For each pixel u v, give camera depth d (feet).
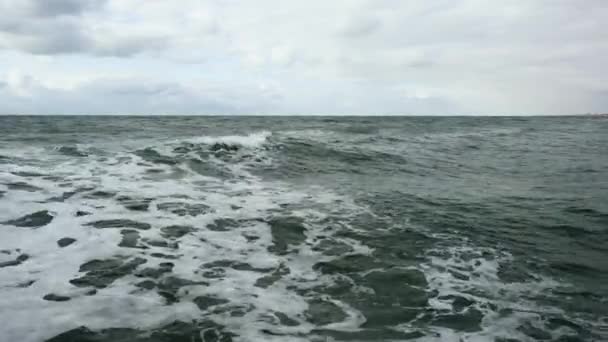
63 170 25.64
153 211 18.83
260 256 14.71
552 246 16.63
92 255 13.79
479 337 10.21
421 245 16.30
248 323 10.42
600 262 15.15
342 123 85.30
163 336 9.61
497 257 15.37
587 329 10.69
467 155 44.16
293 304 11.52
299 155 35.86
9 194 19.86
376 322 10.77
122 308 10.70
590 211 21.67
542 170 35.50
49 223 16.44
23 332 9.30
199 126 65.62
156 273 12.84
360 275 13.55
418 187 27.04
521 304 11.94
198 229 16.92
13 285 11.47
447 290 12.67
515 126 93.40
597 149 51.85
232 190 23.73
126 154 31.40
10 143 36.09
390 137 57.26
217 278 12.83
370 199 23.06
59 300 10.85
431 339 10.05
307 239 16.53
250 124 75.00
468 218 20.02
